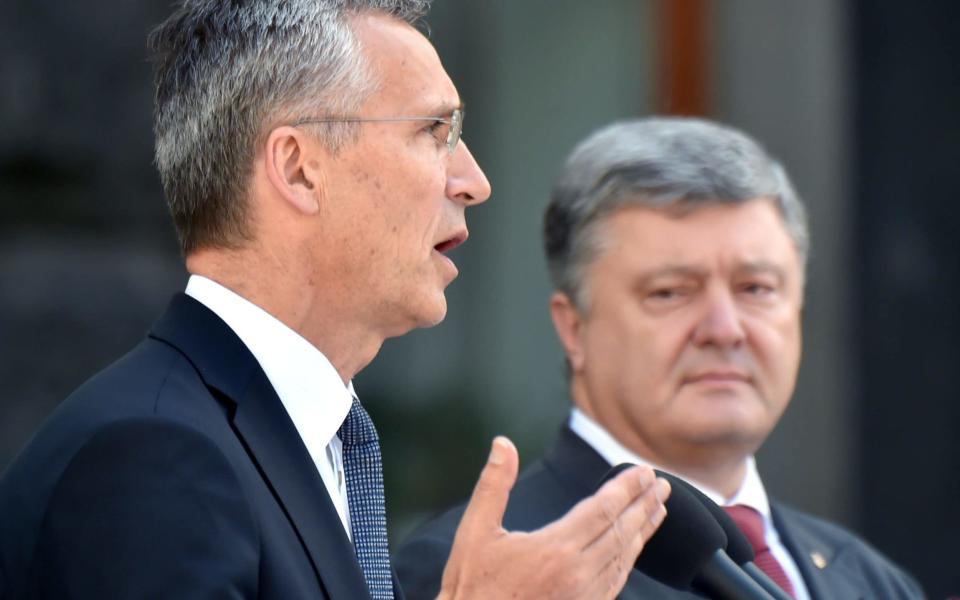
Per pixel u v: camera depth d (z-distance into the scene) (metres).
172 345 8.43
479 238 23.00
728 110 23.38
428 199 8.91
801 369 23.00
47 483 7.52
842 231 23.11
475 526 7.90
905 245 23.22
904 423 23.06
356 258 8.74
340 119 8.74
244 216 8.70
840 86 23.19
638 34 23.64
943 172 23.25
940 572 23.00
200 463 7.57
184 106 8.88
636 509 8.02
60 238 19.09
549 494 11.99
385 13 9.12
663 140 12.45
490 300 22.94
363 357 9.05
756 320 12.25
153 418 7.63
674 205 12.24
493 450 8.01
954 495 23.11
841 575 12.75
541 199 23.25
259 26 8.80
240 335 8.61
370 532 8.99
